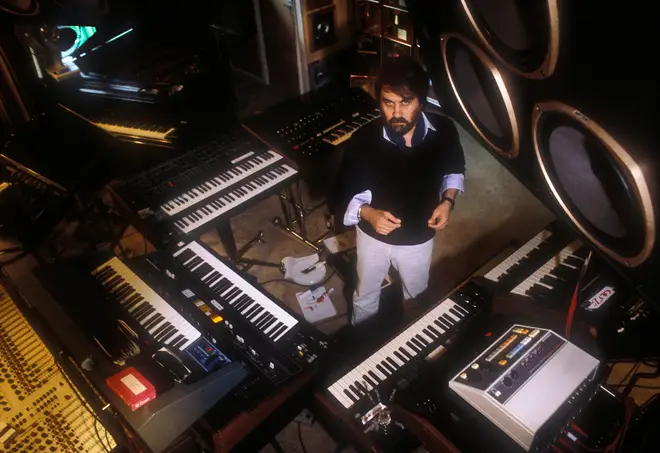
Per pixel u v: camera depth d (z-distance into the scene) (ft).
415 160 8.21
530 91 7.77
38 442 6.66
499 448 6.73
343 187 8.76
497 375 6.79
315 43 16.67
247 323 8.67
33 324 7.49
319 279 12.62
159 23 13.91
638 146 5.82
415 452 9.16
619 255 7.29
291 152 11.50
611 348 8.23
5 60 12.46
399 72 7.25
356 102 12.57
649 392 9.64
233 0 16.79
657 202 6.01
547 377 6.75
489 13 7.44
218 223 10.62
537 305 8.39
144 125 12.48
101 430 6.79
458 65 9.82
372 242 9.23
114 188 10.74
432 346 8.38
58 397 7.04
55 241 11.54
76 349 6.73
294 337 8.44
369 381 7.97
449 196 8.58
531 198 14.67
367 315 11.05
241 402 7.34
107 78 13.14
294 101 12.89
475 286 9.14
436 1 9.32
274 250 13.56
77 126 10.85
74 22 12.43
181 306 8.66
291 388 7.70
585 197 7.52
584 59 6.07
